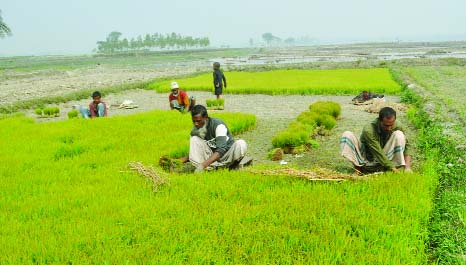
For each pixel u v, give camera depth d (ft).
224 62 275.59
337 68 148.25
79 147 34.14
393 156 26.43
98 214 20.24
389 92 73.92
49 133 40.68
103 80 142.10
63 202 21.89
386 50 352.90
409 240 17.02
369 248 16.52
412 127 43.60
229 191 22.93
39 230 18.63
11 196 23.36
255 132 43.98
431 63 145.79
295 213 19.99
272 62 252.21
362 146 27.35
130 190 23.73
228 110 61.21
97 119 47.75
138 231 18.44
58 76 180.34
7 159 31.01
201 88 90.12
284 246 16.74
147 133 39.63
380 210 19.90
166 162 28.68
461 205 20.65
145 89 104.58
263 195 22.25
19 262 15.83
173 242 17.43
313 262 15.56
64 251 16.60
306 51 423.64
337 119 49.49
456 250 16.70
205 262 16.01
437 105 51.34
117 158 30.73
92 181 25.77
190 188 23.49
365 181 23.52
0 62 407.85
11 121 49.32
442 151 31.07
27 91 111.14
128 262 15.61
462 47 353.51
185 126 42.42
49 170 28.22
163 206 21.03
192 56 393.70
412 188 21.95
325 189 22.89
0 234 18.65
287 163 32.22
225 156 28.68
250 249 16.81
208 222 19.16
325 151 35.24
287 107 62.03
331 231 17.94
